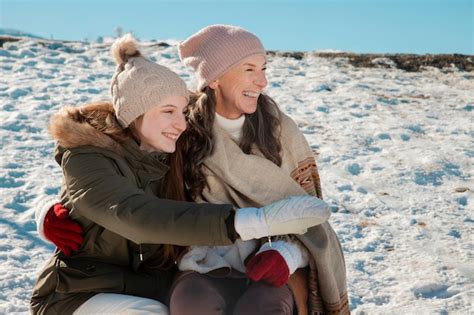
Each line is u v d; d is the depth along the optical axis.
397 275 4.18
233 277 2.79
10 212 5.00
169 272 2.85
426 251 4.57
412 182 6.16
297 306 2.70
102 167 2.57
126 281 2.67
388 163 6.67
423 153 7.02
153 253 2.78
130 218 2.45
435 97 9.89
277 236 2.81
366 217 5.25
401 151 7.11
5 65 10.16
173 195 2.88
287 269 2.62
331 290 2.85
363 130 7.93
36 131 7.11
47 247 4.43
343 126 8.09
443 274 4.18
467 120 8.62
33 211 5.02
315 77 10.78
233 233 2.44
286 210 2.46
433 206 5.52
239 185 2.94
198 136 2.94
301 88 10.02
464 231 4.98
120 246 2.66
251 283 2.68
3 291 3.76
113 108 2.75
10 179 5.71
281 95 9.47
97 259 2.68
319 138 7.53
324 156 6.84
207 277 2.70
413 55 12.26
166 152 2.83
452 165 6.67
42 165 6.14
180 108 2.72
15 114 7.59
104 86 9.38
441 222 5.15
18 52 11.05
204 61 2.96
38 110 7.88
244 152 3.01
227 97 2.97
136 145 2.69
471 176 6.38
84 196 2.53
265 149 2.98
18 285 3.84
